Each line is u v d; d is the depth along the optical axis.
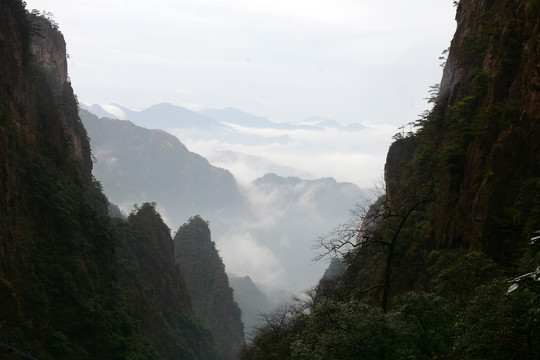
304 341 21.69
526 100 32.12
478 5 62.19
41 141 88.62
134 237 150.38
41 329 61.81
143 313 116.75
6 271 59.50
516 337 15.14
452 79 63.72
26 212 71.19
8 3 84.25
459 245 34.75
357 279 47.88
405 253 43.22
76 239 82.62
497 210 29.78
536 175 29.86
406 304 20.78
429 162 52.72
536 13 37.12
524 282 9.76
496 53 44.53
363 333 19.91
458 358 17.50
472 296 21.64
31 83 89.06
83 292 76.88
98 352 71.50
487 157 32.25
